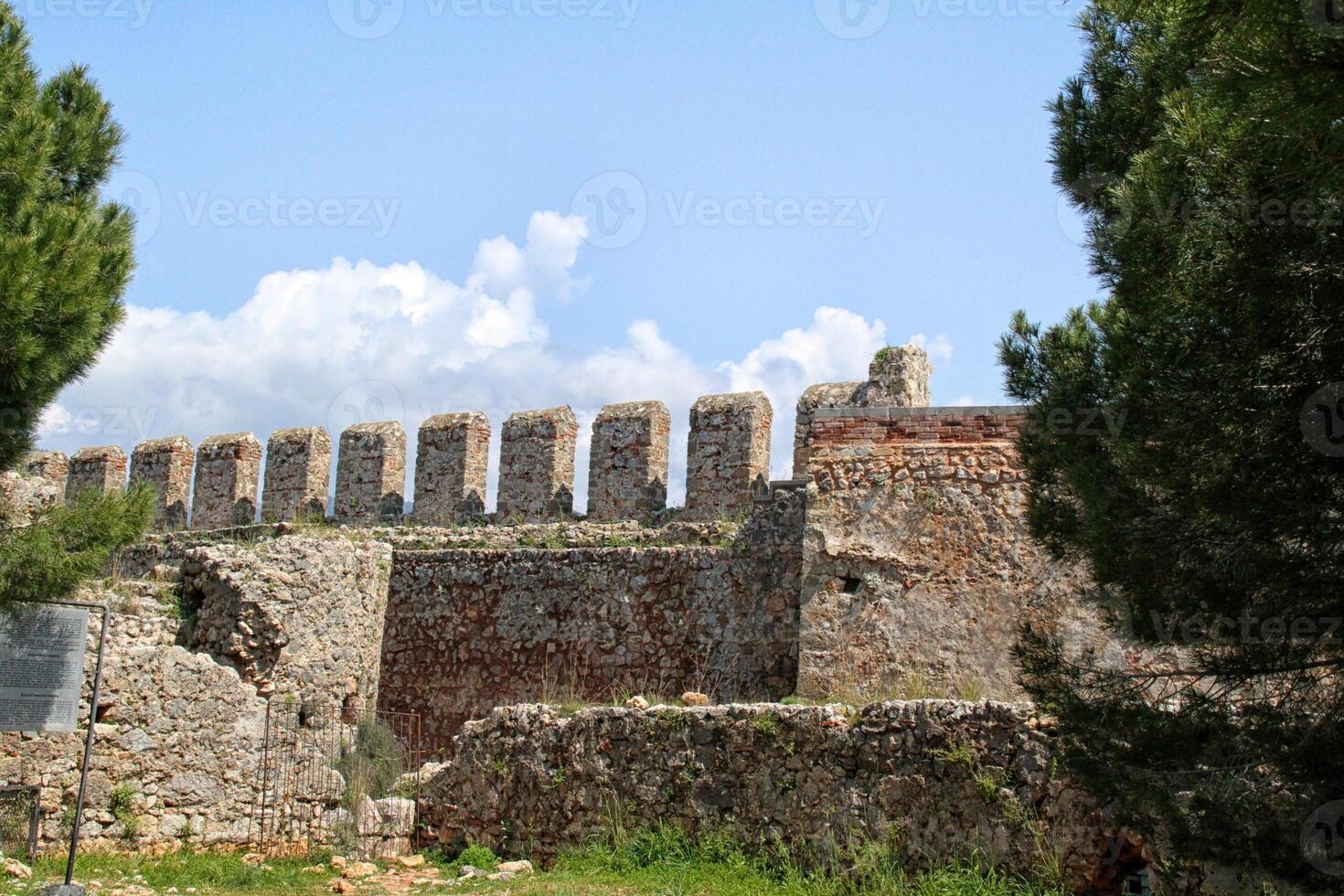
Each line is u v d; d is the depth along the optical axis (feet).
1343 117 26.02
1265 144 32.83
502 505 78.59
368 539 75.61
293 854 57.36
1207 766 36.01
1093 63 45.39
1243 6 25.85
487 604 74.54
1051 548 41.73
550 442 77.92
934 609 57.93
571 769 54.65
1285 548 34.60
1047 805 45.27
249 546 67.67
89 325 44.09
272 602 63.62
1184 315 35.45
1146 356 36.73
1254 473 34.22
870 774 48.60
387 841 57.62
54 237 43.68
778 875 48.78
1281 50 25.16
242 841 58.49
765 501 70.74
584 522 75.66
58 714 53.47
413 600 76.48
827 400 70.90
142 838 55.31
